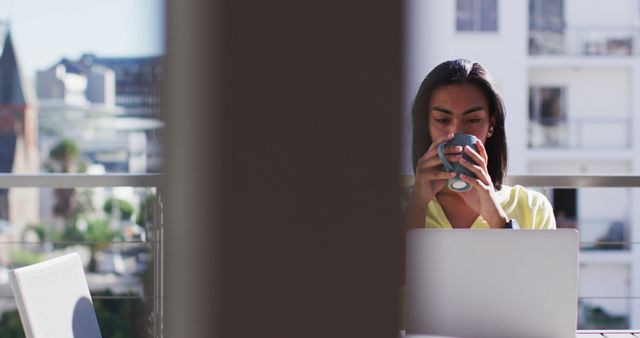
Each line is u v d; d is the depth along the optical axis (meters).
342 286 1.55
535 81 15.71
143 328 2.38
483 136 2.03
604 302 15.75
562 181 2.53
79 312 1.78
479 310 1.60
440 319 1.60
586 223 15.84
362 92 1.53
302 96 1.53
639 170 15.81
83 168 14.80
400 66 1.53
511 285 1.60
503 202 2.03
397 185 1.55
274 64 1.53
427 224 1.96
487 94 2.02
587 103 15.83
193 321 1.66
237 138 1.55
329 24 1.52
